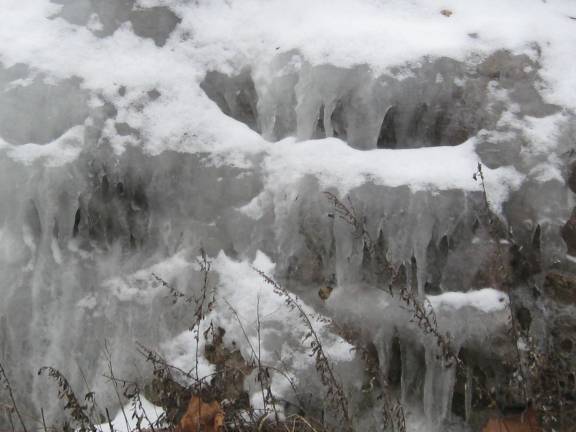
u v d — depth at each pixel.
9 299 2.84
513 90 2.77
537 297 2.69
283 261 2.77
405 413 2.69
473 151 2.74
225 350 2.74
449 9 2.97
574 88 2.75
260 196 2.81
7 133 2.84
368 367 2.63
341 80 2.79
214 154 2.84
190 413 2.59
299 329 2.71
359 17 2.93
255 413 2.62
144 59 2.93
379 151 2.76
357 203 2.69
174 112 2.88
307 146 2.79
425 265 2.67
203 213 2.84
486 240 2.68
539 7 3.03
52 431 2.78
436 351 2.64
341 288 2.73
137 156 2.83
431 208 2.66
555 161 2.69
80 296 2.86
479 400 2.67
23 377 2.86
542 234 2.67
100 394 2.82
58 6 2.98
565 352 2.65
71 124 2.85
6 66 2.87
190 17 3.00
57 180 2.80
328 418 2.66
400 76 2.78
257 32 2.95
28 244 2.84
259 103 2.90
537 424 2.59
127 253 2.88
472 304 2.65
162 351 2.79
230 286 2.79
